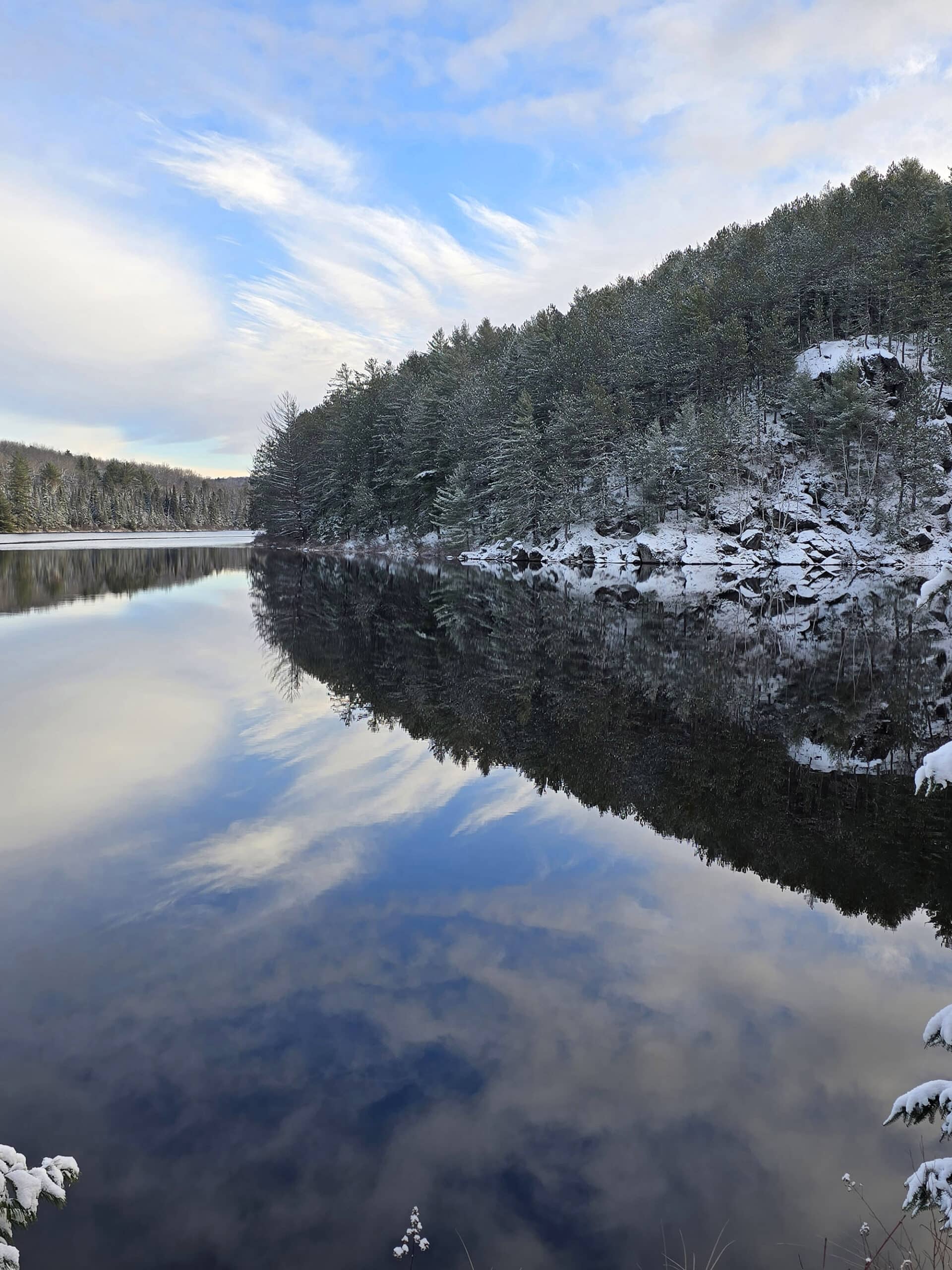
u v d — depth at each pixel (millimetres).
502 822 8617
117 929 6004
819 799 9531
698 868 7512
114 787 9523
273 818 8602
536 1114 4031
